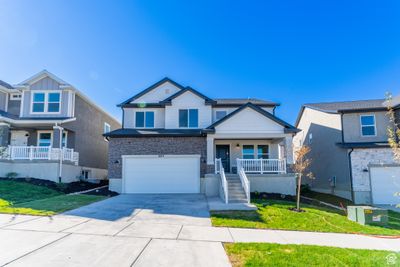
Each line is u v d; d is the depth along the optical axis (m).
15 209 9.41
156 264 5.11
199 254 5.78
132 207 11.06
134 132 17.25
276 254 5.93
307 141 23.25
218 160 15.94
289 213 10.64
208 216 9.79
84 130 21.12
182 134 16.84
